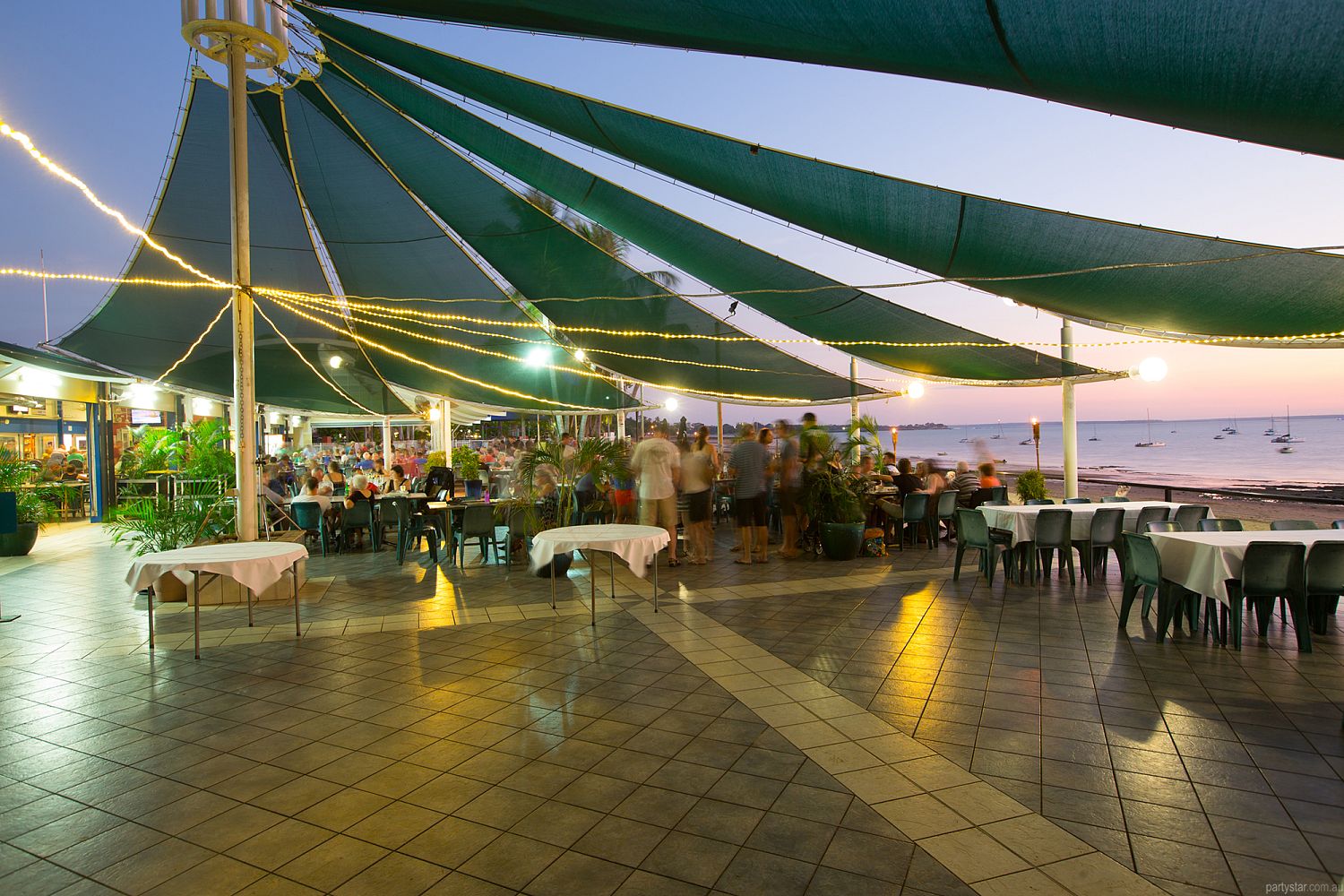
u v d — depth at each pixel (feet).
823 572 26.63
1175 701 13.26
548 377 46.21
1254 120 11.21
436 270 36.14
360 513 32.63
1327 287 17.79
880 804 9.60
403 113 28.09
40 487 40.22
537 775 10.62
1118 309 22.68
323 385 47.88
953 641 17.40
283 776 10.73
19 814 9.71
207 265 34.53
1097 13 10.05
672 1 13.74
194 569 16.35
